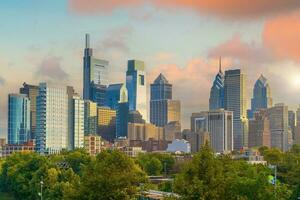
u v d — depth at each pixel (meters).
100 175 93.00
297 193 136.75
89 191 93.06
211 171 81.50
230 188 82.50
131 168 97.06
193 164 82.75
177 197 88.25
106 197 91.50
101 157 99.75
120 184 92.38
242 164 163.25
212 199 79.00
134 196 96.44
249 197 102.31
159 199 140.12
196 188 79.31
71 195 95.88
